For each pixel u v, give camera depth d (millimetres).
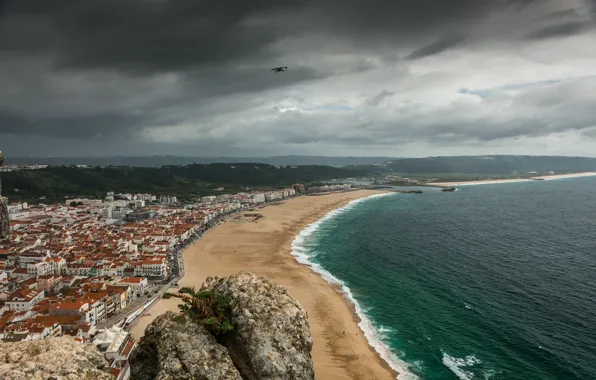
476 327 99188
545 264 158375
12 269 163875
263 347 25406
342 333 96375
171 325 25938
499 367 80938
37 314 107188
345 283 135500
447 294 123062
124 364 77000
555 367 80438
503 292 124438
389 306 113812
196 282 147125
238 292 28172
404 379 77375
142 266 154250
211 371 23656
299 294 123812
